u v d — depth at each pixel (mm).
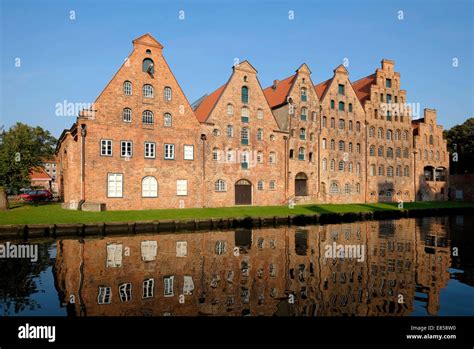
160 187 35344
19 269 14406
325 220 34219
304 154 45938
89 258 16516
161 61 36062
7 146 35656
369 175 52375
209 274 13875
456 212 45750
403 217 40062
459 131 72125
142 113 34750
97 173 32125
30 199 46938
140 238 22531
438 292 11953
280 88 50156
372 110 53000
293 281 13062
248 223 29781
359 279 13492
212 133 38844
